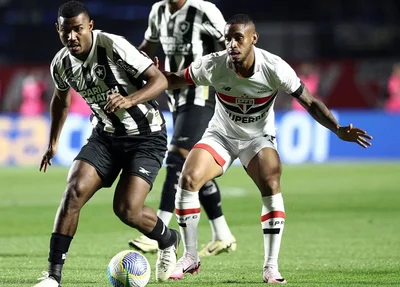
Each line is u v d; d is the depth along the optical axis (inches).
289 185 2365.9
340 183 2415.1
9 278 909.2
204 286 845.8
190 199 889.5
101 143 838.5
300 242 1300.4
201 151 894.4
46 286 775.1
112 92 814.5
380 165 3024.1
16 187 2324.1
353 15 4212.6
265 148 888.9
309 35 3828.7
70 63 812.0
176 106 1135.0
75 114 3097.9
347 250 1205.1
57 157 3063.5
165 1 1163.9
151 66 804.6
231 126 900.6
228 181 2514.8
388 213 1733.5
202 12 1136.8
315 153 3191.4
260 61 850.1
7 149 3075.8
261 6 4195.4
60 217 794.2
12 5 4082.2
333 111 3191.4
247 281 888.3
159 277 885.8
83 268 1003.3
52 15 4072.3
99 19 4055.1
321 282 882.1
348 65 3250.5
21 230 1461.6
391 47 4057.6
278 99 3208.7
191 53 1147.9
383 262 1071.0
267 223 870.4
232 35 830.5
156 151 852.0
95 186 820.0
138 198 828.0
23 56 3961.6
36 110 3203.7
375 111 3245.6
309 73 3255.4
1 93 3206.2
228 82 864.3
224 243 1130.7
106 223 1569.9
